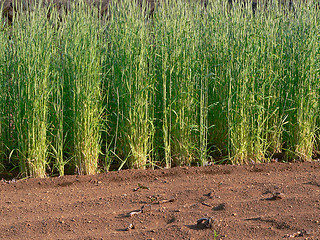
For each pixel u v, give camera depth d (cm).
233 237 268
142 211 315
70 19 447
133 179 406
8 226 294
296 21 505
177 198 347
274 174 415
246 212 309
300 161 479
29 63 409
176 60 443
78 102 419
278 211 308
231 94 464
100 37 471
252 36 457
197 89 446
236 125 457
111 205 334
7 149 457
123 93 439
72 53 428
